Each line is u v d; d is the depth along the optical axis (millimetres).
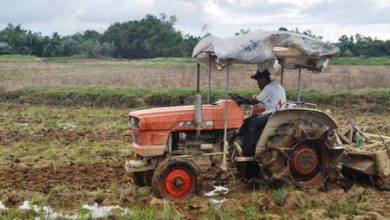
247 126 8234
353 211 7215
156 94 20047
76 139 13047
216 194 8094
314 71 8633
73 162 10344
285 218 6848
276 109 8055
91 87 21781
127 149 11617
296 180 8070
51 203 7477
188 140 7938
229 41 7477
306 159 8023
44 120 16359
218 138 8062
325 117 8180
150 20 68250
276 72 9062
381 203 7570
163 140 7723
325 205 7441
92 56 61062
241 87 22062
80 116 17234
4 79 26094
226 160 8078
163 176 7488
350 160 8406
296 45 7422
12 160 10562
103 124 15625
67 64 40188
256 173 8695
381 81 22953
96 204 7559
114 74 28703
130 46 66500
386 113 18375
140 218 6781
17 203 7566
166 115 7746
